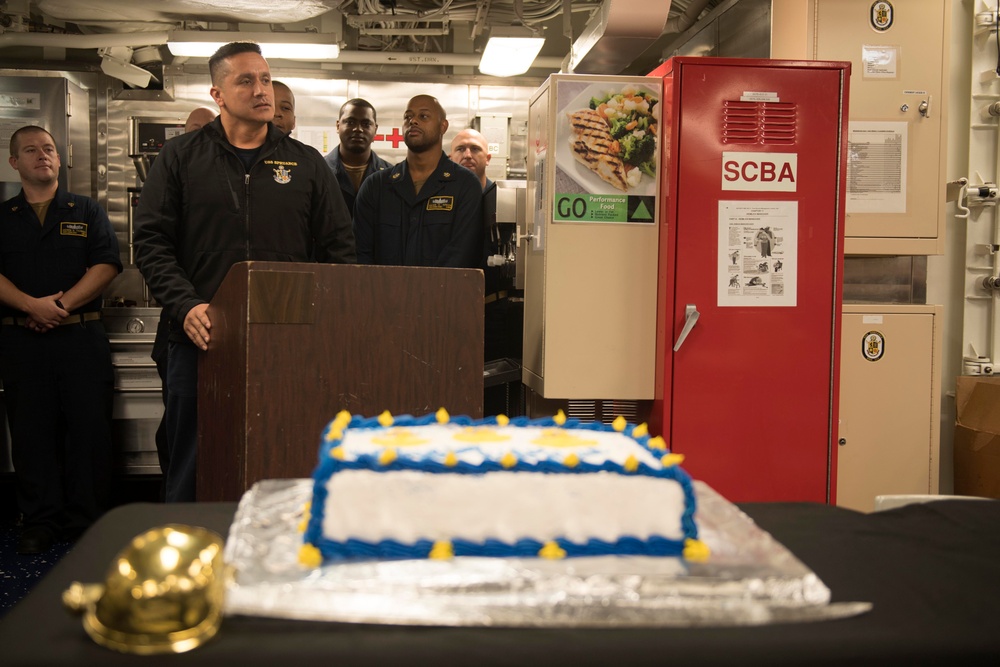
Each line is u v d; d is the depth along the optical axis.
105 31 5.37
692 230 2.98
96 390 4.06
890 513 1.48
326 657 0.90
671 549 1.23
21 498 3.97
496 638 0.95
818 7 3.41
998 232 3.91
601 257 3.08
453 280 2.16
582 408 3.38
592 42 4.11
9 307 3.96
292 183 2.85
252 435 2.01
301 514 1.34
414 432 1.51
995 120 3.90
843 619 1.02
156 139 5.05
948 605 1.06
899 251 3.48
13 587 3.34
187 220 2.78
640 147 3.05
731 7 3.88
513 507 1.23
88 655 0.89
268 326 2.01
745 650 0.94
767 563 1.15
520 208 3.66
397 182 3.81
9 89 4.86
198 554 0.97
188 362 2.66
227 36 4.75
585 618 0.99
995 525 1.40
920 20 3.45
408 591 1.03
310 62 5.69
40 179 4.05
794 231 3.01
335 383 2.07
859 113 3.43
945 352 4.01
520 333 4.11
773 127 2.98
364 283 2.09
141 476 4.71
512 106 5.73
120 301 4.97
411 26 5.57
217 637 0.94
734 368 3.01
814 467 3.05
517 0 4.70
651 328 3.11
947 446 4.01
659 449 1.42
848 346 3.47
